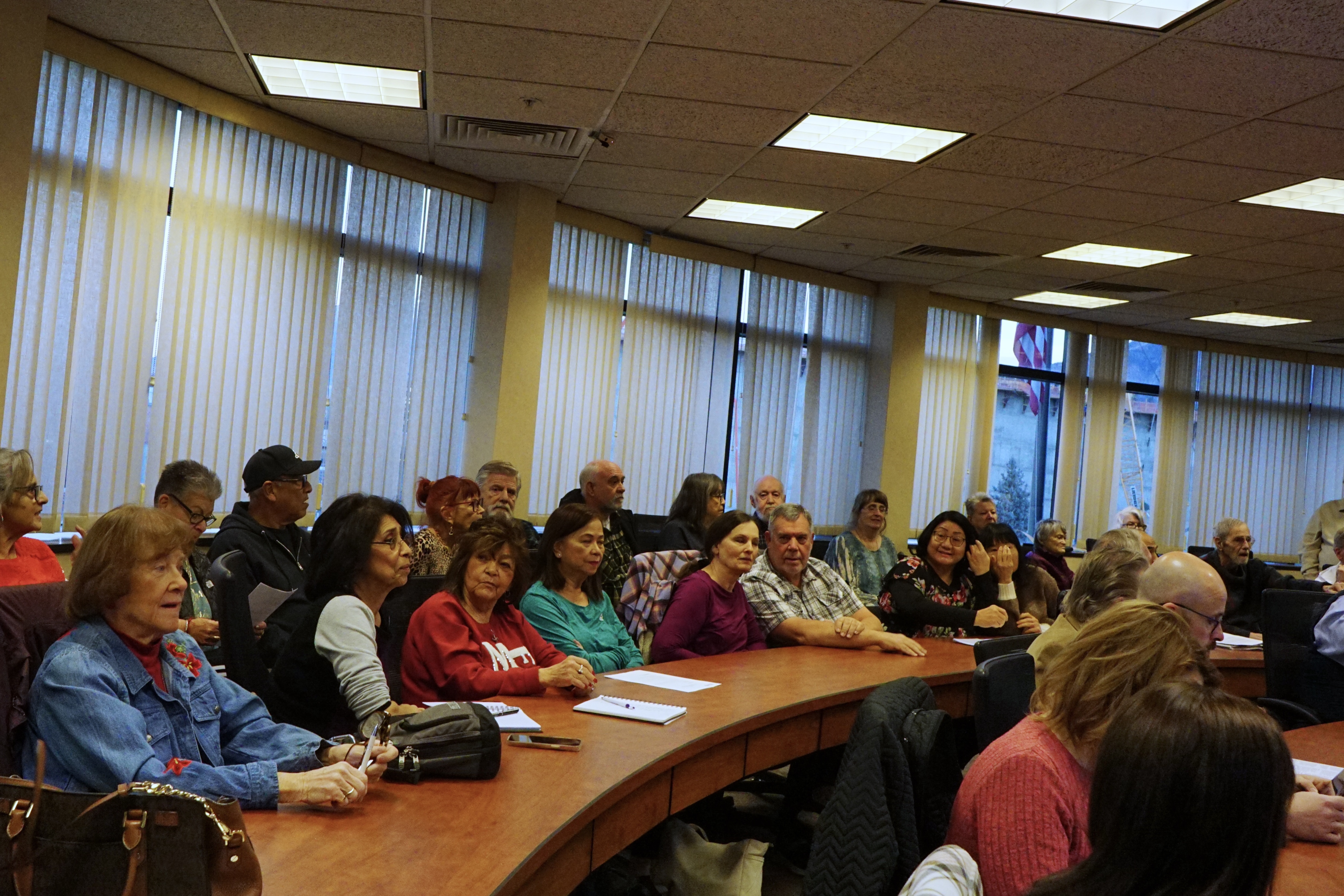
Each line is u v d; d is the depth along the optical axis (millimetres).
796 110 4773
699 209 6777
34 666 1725
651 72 4461
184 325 5152
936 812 1808
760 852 2656
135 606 1679
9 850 1196
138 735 1590
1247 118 4430
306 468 3799
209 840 1213
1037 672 2785
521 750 2141
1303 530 10844
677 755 2266
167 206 5027
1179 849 921
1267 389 10711
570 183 6352
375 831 1582
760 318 8172
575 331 7102
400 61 4531
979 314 9266
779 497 6125
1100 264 7410
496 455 6484
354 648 2270
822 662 3604
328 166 5809
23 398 4473
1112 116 4531
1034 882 1311
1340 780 2213
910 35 3859
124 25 4383
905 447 8742
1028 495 9828
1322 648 3918
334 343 5926
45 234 4488
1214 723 943
